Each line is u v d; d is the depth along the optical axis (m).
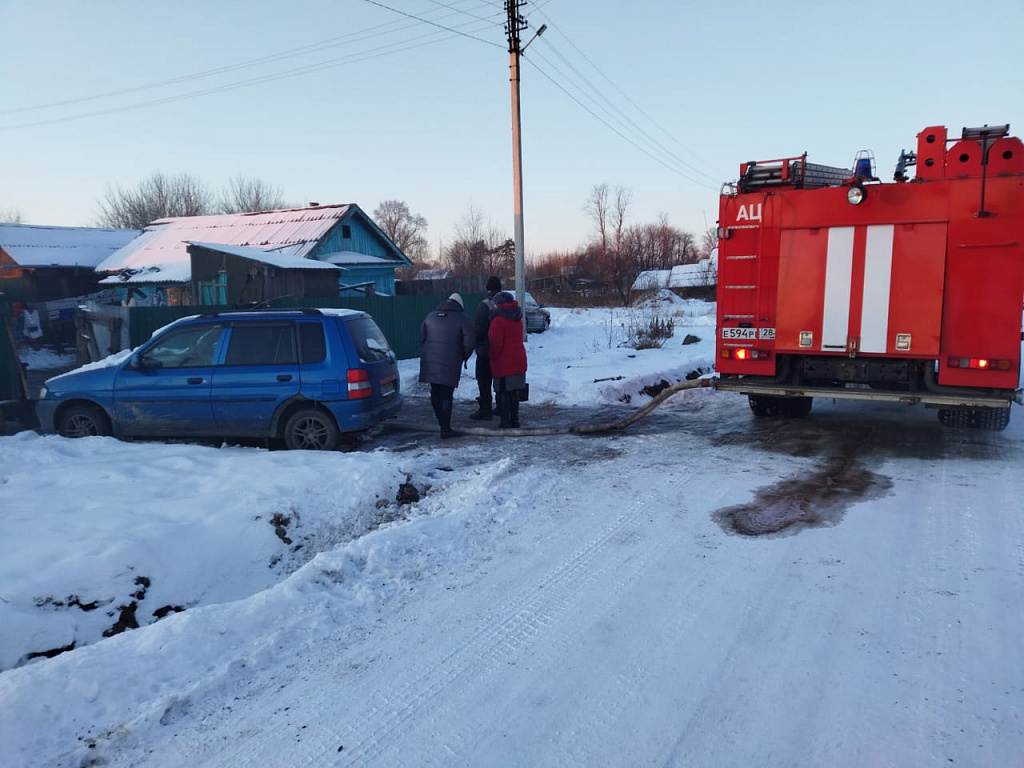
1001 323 6.96
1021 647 3.59
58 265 31.09
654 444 8.48
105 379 8.48
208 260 21.91
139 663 3.65
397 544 5.16
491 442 8.87
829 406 10.93
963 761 2.77
